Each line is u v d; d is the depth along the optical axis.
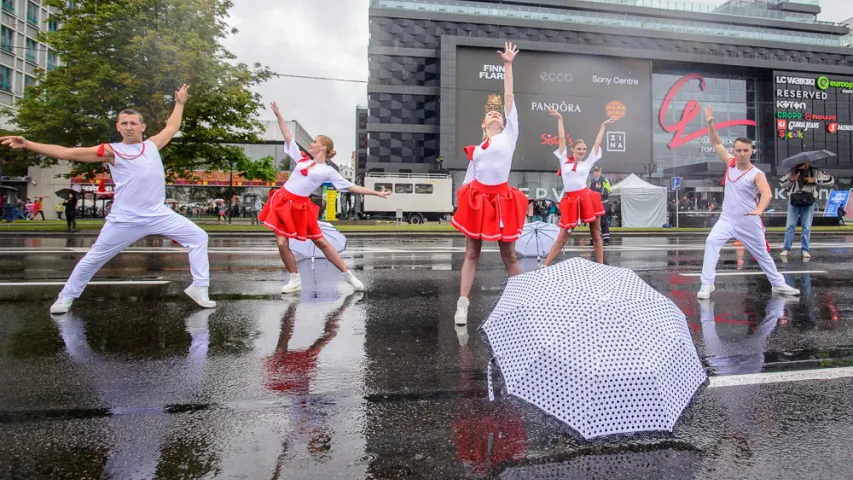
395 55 46.19
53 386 2.80
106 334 3.87
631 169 42.69
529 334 2.24
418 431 2.31
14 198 26.73
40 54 43.44
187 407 2.55
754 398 2.73
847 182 48.22
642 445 2.20
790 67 48.62
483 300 5.31
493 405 2.61
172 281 6.39
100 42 19.70
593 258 9.24
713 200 43.03
